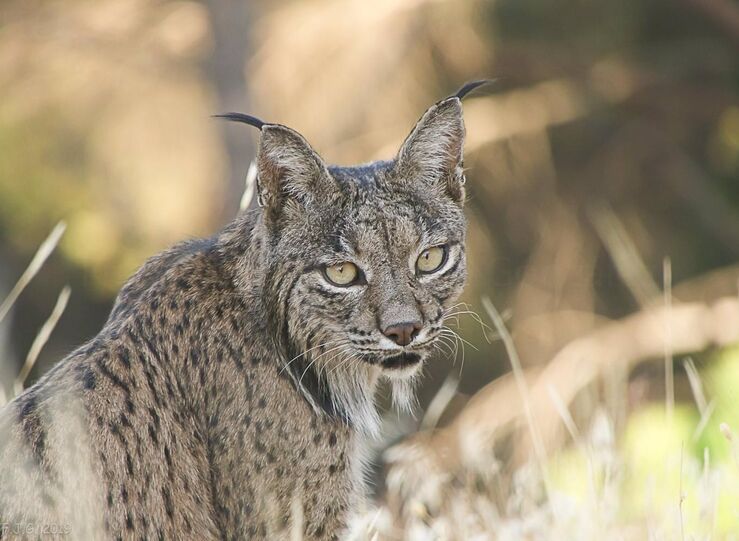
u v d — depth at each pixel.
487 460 8.73
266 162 6.60
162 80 16.17
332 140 15.48
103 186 16.59
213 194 16.11
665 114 18.81
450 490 8.56
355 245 6.66
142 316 6.41
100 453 5.96
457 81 16.45
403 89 15.55
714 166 19.22
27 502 5.77
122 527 5.91
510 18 17.95
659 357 15.12
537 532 7.35
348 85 15.37
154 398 6.23
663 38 19.28
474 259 16.70
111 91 16.20
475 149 17.11
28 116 16.17
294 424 6.49
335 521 6.60
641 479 8.45
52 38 15.55
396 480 8.07
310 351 6.70
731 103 18.67
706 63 18.89
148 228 16.36
